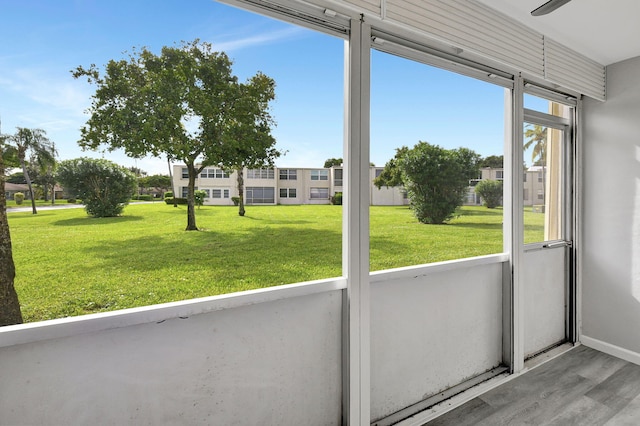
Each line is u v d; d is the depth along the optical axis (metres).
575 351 2.48
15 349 0.95
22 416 0.97
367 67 1.48
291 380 1.40
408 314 1.74
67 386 1.02
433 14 1.54
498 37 1.80
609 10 1.76
